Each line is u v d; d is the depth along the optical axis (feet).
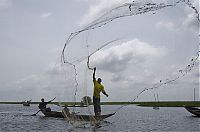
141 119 135.74
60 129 83.82
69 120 80.74
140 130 85.10
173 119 136.98
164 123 111.65
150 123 110.93
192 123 111.75
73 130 78.38
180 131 83.92
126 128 89.56
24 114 168.76
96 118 84.28
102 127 89.04
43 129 84.17
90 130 78.89
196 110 149.28
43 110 140.46
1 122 107.45
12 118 131.34
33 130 82.17
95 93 88.53
